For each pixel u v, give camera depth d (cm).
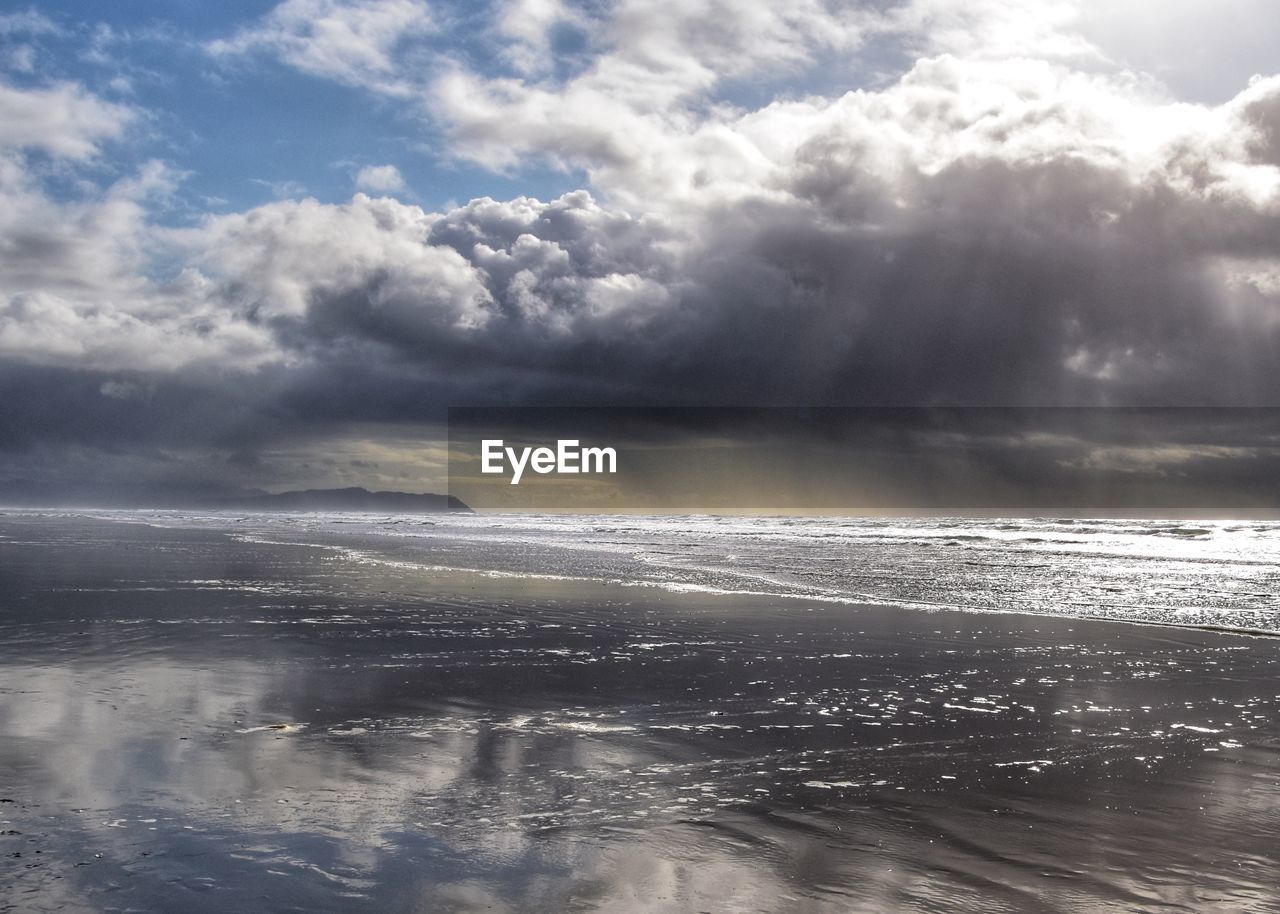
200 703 827
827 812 548
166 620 1359
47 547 3197
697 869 455
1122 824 528
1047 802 570
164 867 447
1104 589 1905
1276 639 1232
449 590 1817
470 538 4525
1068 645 1181
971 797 580
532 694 880
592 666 1022
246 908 401
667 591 1817
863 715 802
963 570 2386
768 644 1180
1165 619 1436
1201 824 528
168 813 529
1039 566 2541
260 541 3922
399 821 521
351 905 406
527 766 640
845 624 1366
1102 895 427
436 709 816
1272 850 487
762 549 3459
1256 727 764
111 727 735
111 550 3050
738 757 669
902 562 2723
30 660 1035
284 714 789
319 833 499
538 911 402
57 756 648
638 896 420
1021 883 441
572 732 738
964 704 847
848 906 411
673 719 786
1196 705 845
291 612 1461
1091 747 700
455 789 584
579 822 524
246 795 566
